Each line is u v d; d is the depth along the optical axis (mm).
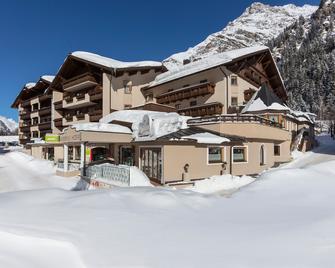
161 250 3906
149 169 16734
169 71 35875
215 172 17266
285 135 24859
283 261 3561
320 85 92188
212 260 3631
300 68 107188
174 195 6719
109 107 33344
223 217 5375
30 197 6367
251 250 3887
